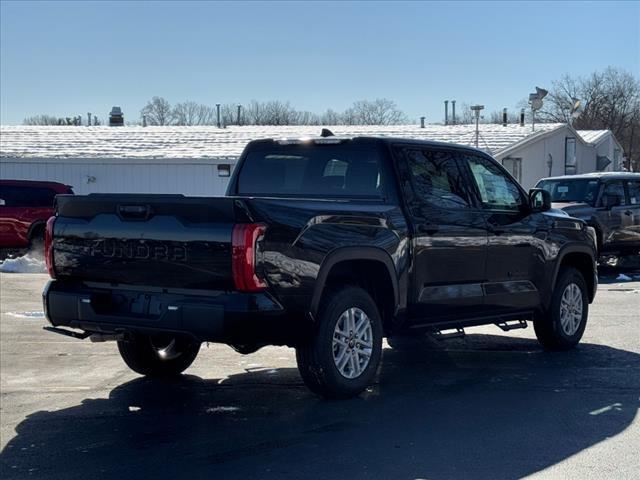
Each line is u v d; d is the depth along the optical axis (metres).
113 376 7.82
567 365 8.09
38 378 7.76
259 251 5.71
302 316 6.06
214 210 5.78
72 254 6.47
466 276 7.55
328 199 7.30
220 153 25.75
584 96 62.88
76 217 6.51
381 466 5.11
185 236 5.86
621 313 11.48
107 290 6.34
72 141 29.39
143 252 6.07
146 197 6.04
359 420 6.12
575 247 8.86
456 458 5.25
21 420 6.29
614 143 38.88
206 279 5.83
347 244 6.36
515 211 8.29
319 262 6.13
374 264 6.73
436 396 6.83
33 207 18.70
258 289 5.75
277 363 8.35
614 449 5.45
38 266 17.50
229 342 5.83
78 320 6.39
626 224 17.30
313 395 6.93
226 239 5.70
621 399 6.73
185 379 7.64
